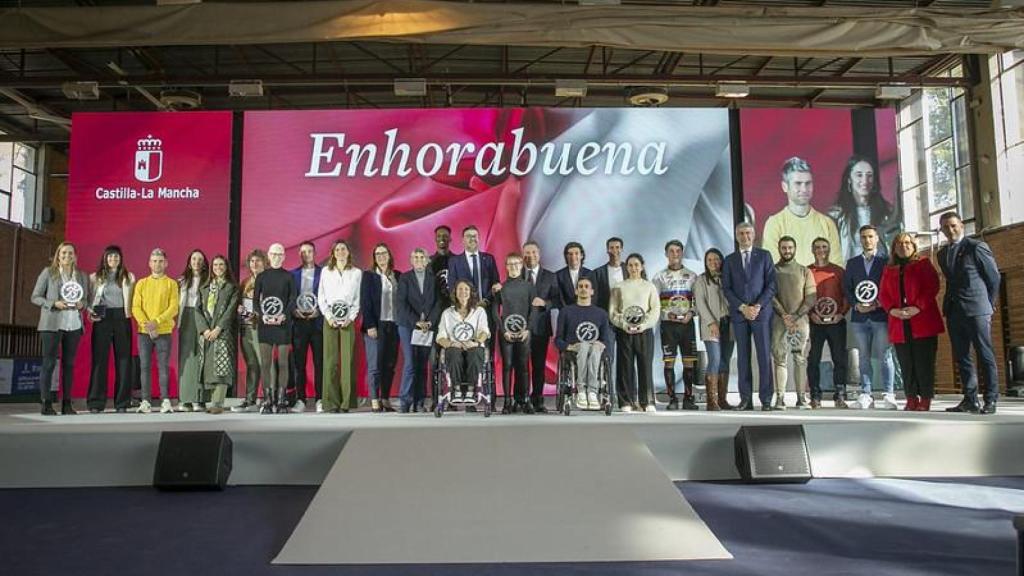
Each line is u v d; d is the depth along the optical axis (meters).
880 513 3.62
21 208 14.36
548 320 6.49
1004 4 8.46
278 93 13.04
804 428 4.62
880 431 4.64
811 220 9.52
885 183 9.57
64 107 13.05
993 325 10.41
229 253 9.45
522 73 10.85
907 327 5.96
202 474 4.25
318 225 9.46
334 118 9.59
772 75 12.53
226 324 6.77
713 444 4.57
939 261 5.74
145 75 11.55
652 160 9.58
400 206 9.49
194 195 9.48
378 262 7.19
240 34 7.73
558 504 3.44
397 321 6.85
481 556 2.99
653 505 3.43
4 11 7.71
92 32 7.73
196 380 6.97
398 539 3.12
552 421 5.00
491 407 6.12
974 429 4.67
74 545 3.12
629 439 4.18
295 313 7.18
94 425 4.87
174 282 6.93
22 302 13.24
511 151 9.54
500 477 3.70
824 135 9.62
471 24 7.79
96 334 6.63
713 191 9.56
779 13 8.02
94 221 9.42
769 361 6.41
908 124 12.62
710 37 7.95
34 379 11.89
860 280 6.56
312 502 3.43
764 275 6.47
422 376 6.72
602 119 9.60
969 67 10.69
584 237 9.48
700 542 3.08
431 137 9.56
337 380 6.88
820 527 3.35
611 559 2.95
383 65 12.20
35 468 4.45
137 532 3.35
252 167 9.52
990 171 10.31
